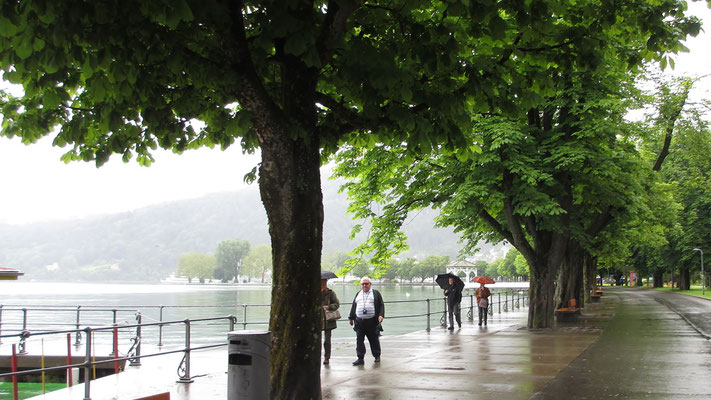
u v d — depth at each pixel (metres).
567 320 24.98
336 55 8.32
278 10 6.22
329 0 6.85
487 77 8.34
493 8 6.56
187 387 10.17
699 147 28.56
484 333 20.39
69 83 7.64
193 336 29.95
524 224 22.53
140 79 7.28
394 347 16.27
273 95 8.98
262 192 7.15
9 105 8.83
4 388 15.12
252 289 160.12
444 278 23.14
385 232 21.05
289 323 6.90
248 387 6.21
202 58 7.08
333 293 13.13
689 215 67.25
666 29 8.26
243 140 10.09
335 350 15.69
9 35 5.53
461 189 18.69
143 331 33.97
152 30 6.40
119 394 9.55
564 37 8.54
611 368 11.55
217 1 6.32
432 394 9.09
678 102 27.80
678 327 22.09
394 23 8.12
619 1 8.32
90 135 9.43
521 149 19.08
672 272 86.25
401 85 7.46
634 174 21.69
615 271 98.94
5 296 89.38
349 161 20.59
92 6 5.66
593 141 19.80
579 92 19.62
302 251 7.00
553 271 21.45
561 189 20.28
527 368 11.71
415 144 7.84
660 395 8.77
